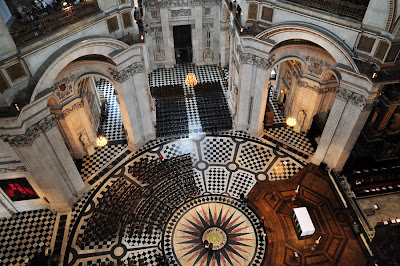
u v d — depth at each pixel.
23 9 16.50
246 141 25.55
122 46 19.27
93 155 24.81
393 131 21.12
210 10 29.94
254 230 19.75
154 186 22.44
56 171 19.17
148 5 28.52
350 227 19.36
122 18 19.17
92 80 26.41
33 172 18.14
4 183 19.47
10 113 14.74
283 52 21.80
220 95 29.92
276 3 18.53
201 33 31.34
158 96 29.19
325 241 18.78
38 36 15.52
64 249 19.11
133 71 21.05
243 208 20.91
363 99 17.75
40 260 18.45
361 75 16.62
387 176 21.55
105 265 18.28
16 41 14.73
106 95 30.77
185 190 22.00
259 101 23.34
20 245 19.50
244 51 21.42
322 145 21.94
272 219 20.09
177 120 27.39
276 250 18.61
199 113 28.03
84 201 21.58
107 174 23.30
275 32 19.23
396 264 11.12
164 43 31.67
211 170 23.44
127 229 20.12
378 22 15.38
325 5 16.88
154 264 18.39
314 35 18.00
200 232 19.78
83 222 20.42
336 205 20.53
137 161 24.16
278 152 24.59
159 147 25.19
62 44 16.55
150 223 20.19
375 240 11.88
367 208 20.22
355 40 16.64
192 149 24.98
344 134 20.02
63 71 19.84
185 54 33.94
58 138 18.42
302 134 26.11
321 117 25.41
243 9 20.45
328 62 20.98
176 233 19.80
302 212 19.22
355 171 21.80
